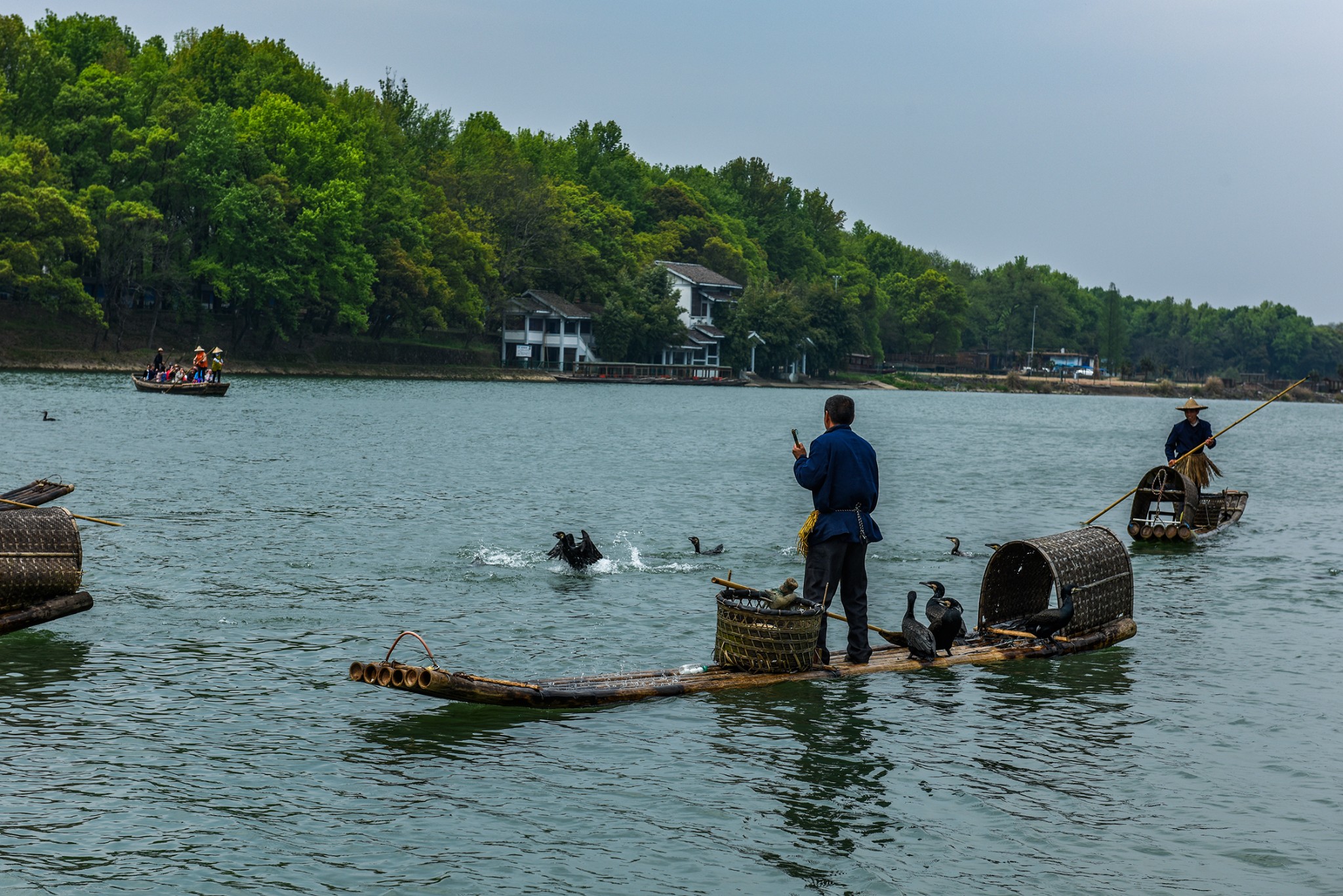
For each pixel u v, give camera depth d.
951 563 19.94
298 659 12.64
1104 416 105.06
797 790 9.26
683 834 8.41
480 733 10.44
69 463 30.78
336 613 14.83
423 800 8.91
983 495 32.28
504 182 137.75
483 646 13.44
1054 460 46.69
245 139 100.94
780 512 26.19
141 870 7.68
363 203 110.62
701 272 160.88
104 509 23.00
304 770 9.45
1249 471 45.19
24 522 13.50
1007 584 14.80
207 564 17.78
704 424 63.16
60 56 110.00
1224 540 24.08
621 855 8.07
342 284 103.44
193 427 44.31
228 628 13.90
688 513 25.59
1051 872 7.98
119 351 92.88
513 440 45.53
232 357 101.56
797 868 7.94
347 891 7.47
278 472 30.80
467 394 87.56
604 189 180.25
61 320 92.50
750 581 17.80
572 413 68.62
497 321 131.25
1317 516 28.70
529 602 15.80
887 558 20.36
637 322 141.00
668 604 15.92
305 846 8.08
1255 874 8.01
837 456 12.35
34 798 8.73
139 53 131.25
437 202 124.88
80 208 84.88
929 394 169.25
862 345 185.62
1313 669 13.14
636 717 10.95
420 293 113.94
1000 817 8.84
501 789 9.16
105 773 9.24
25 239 83.00
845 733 10.61
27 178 83.62
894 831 8.55
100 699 11.05
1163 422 94.81
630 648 13.49
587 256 141.38
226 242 96.44
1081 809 9.02
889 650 13.47
